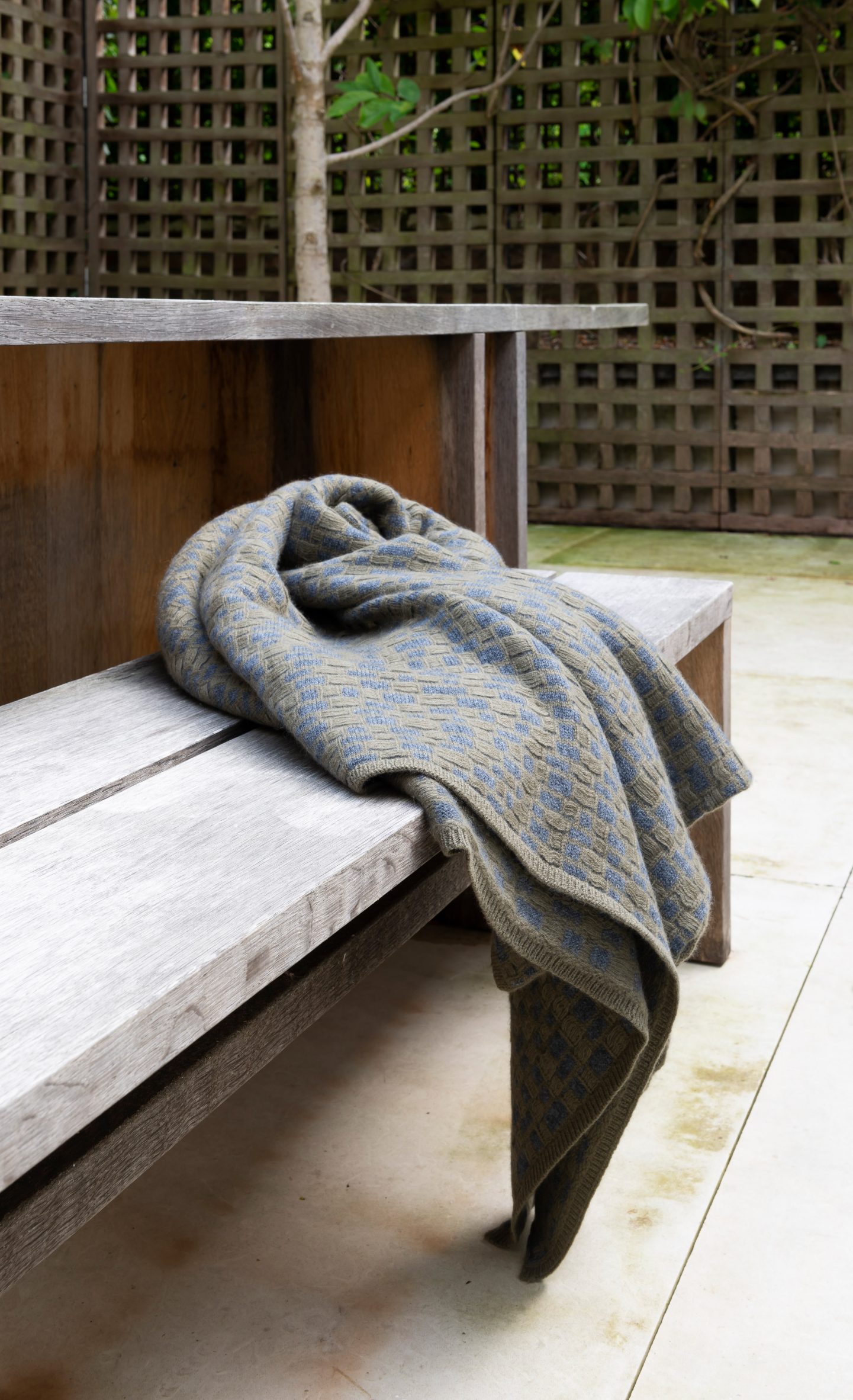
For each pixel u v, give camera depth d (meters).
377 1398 1.07
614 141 5.15
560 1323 1.16
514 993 1.18
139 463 1.84
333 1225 1.31
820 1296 1.19
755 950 1.87
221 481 2.00
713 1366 1.11
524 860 0.98
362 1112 1.51
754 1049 1.60
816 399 5.06
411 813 0.98
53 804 0.99
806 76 4.90
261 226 5.53
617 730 1.13
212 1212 1.33
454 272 5.44
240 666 1.14
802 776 2.52
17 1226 0.73
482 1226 1.30
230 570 1.25
